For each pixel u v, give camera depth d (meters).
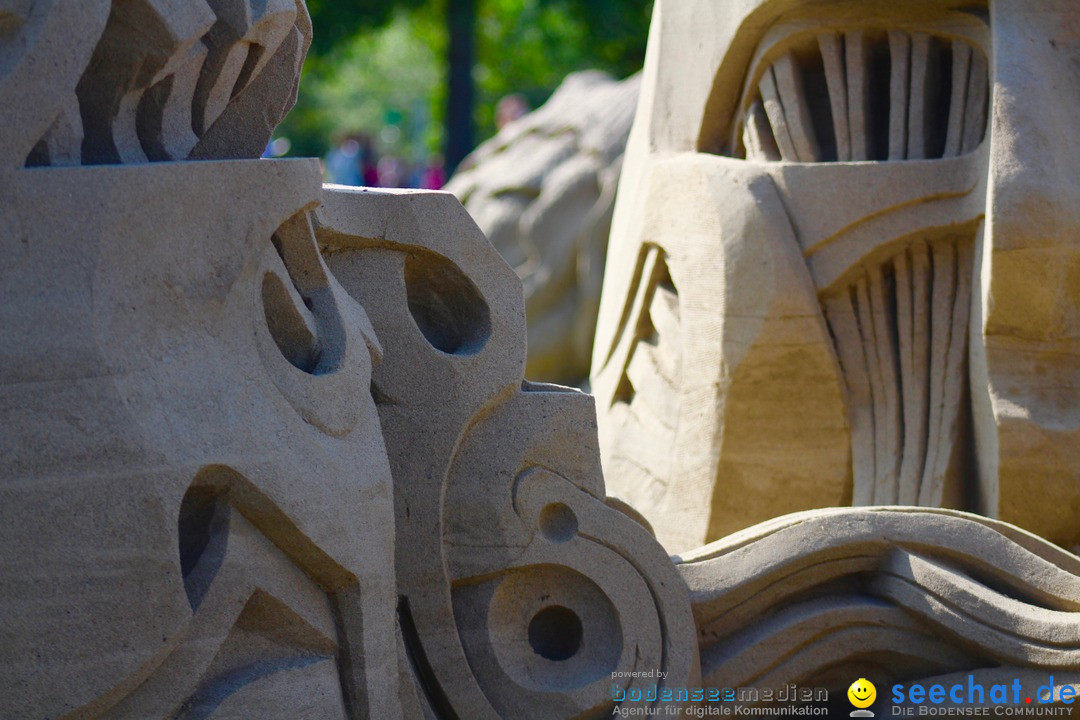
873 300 5.71
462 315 4.40
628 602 4.43
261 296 3.62
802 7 5.68
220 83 3.73
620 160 11.23
